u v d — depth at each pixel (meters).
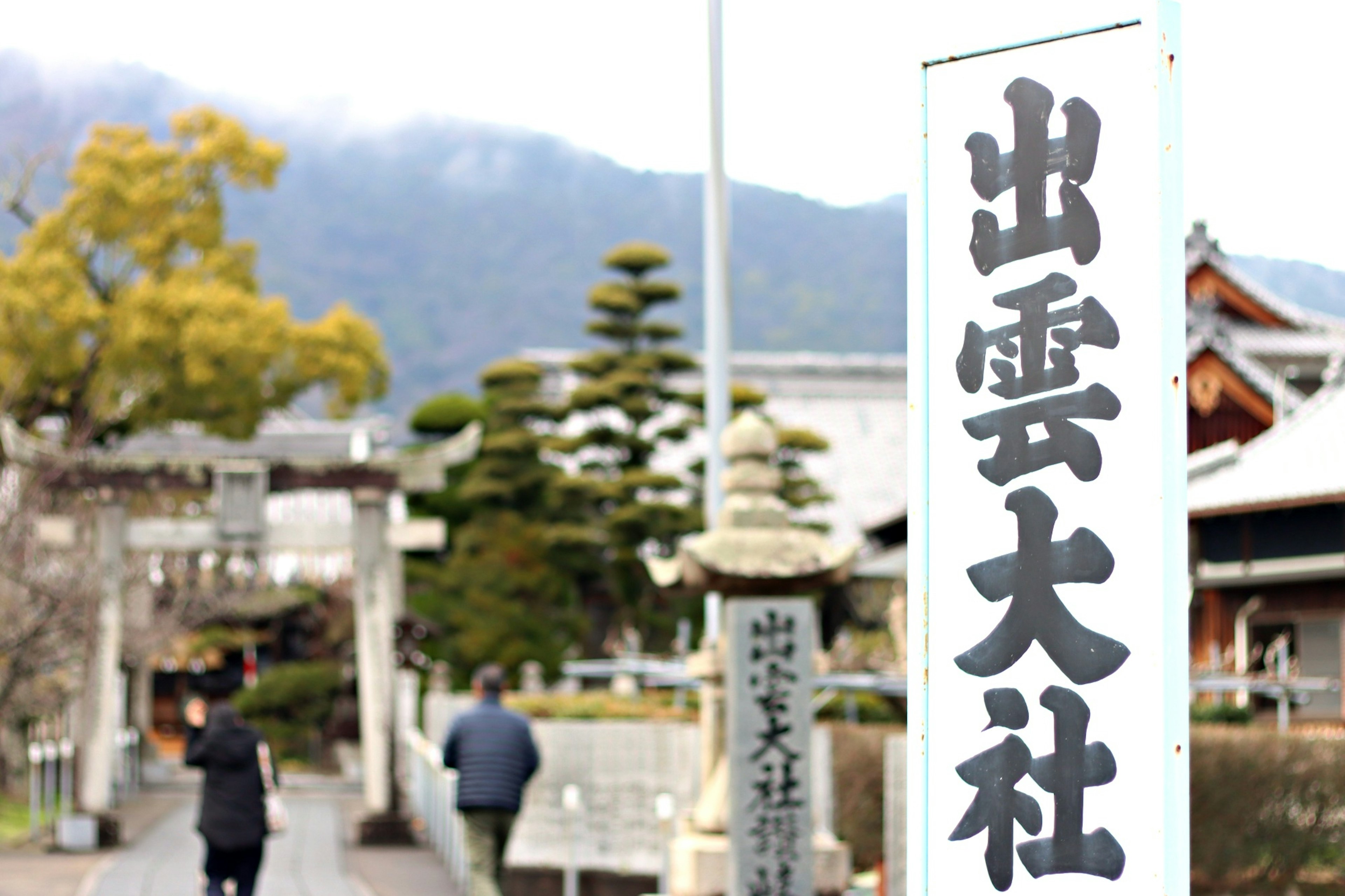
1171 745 3.27
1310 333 33.78
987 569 3.49
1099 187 3.43
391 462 17.41
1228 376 28.06
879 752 12.00
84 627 16.11
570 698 16.33
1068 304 3.45
